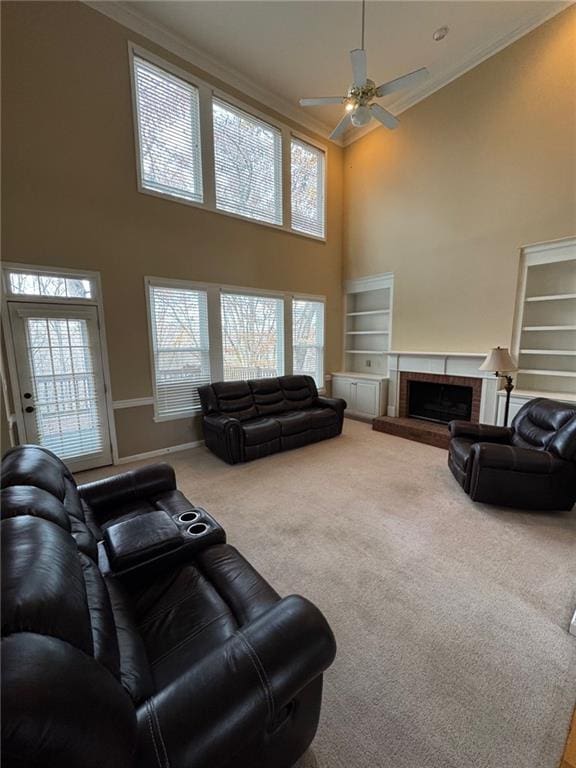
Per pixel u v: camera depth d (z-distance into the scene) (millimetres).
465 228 4453
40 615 641
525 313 4082
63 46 3189
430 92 4629
